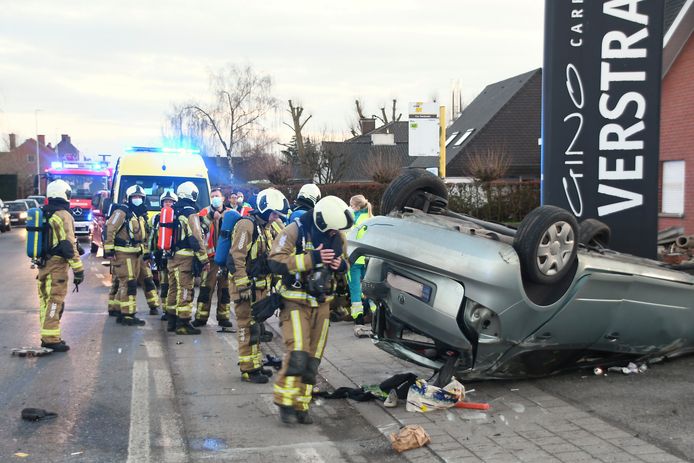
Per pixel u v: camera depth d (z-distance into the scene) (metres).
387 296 6.02
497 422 5.33
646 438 4.93
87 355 7.71
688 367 6.88
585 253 5.99
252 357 6.68
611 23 8.77
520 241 5.48
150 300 10.62
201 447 4.94
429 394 5.66
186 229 8.89
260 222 6.71
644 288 6.20
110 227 9.53
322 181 38.81
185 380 6.72
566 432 5.08
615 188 8.88
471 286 5.44
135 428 5.31
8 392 6.23
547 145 8.91
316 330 5.61
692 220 15.55
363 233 6.09
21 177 75.62
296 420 5.46
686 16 14.57
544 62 8.91
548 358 6.17
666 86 16.22
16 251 23.28
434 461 4.61
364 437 5.17
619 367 6.74
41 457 4.71
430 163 38.66
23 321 9.77
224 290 9.38
